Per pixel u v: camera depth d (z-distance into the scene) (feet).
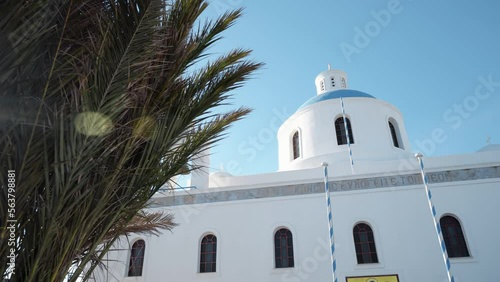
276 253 45.57
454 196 43.60
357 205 45.55
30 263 8.98
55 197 9.08
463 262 39.86
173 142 12.32
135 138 11.07
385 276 40.88
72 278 9.99
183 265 46.42
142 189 11.51
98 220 10.63
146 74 11.49
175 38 12.66
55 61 9.55
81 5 10.09
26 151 8.80
